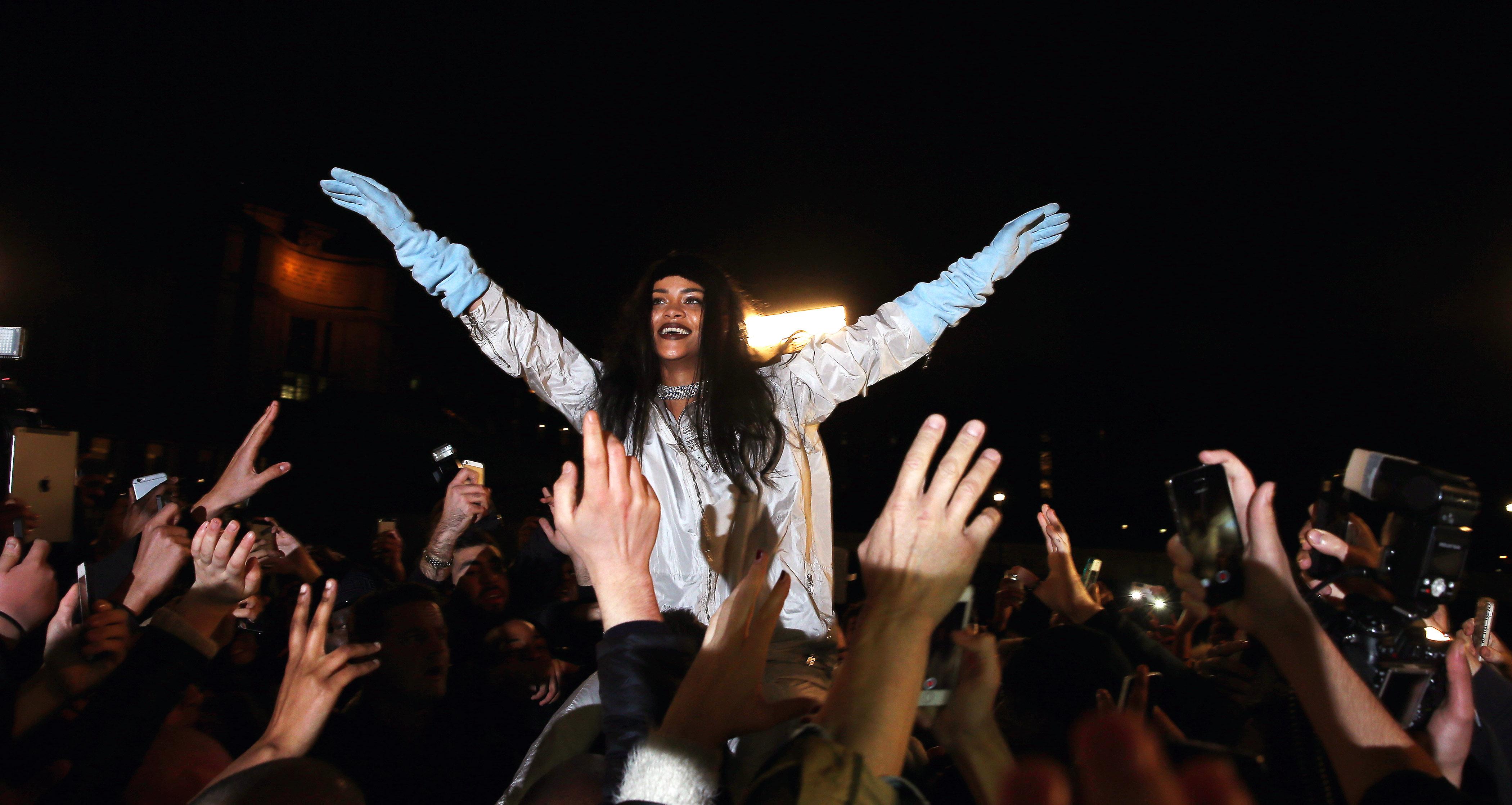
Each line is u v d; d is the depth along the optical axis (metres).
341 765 2.67
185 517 2.39
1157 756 0.72
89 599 1.94
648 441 2.51
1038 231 2.68
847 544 13.84
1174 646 3.82
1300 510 8.99
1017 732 1.91
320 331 29.83
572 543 1.29
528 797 1.65
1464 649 1.53
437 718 2.98
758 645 1.19
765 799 1.00
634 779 1.07
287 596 3.63
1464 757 1.51
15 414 2.96
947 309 2.59
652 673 1.23
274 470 2.69
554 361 2.64
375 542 5.24
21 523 2.56
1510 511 10.36
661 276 2.64
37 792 1.76
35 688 1.83
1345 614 1.59
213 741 2.36
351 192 2.52
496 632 3.31
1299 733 1.85
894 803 1.00
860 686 1.10
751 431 2.44
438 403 24.62
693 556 2.40
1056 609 2.43
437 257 2.52
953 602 1.16
